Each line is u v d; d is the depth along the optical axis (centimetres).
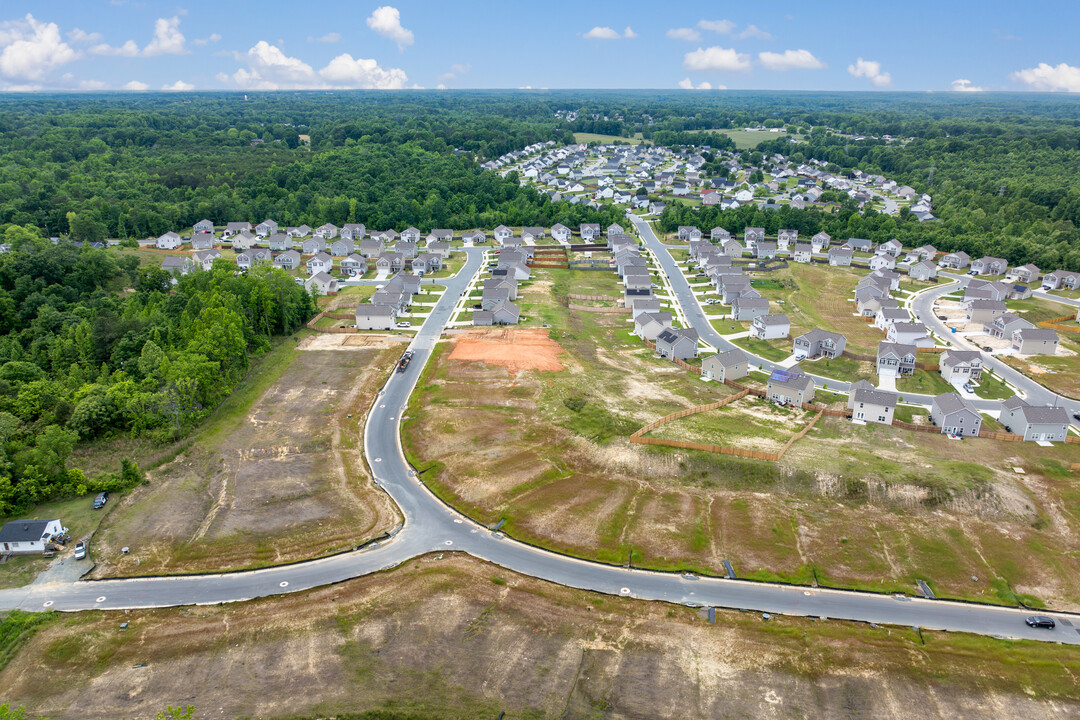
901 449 8600
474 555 6719
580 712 5078
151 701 5144
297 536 6969
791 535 7044
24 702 5138
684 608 6081
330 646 5625
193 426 9125
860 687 5325
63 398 8894
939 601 6225
